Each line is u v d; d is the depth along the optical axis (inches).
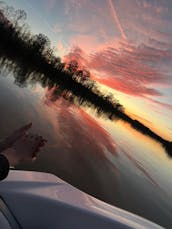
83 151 572.4
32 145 65.0
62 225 64.5
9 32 1878.7
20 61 1920.5
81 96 2418.8
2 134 346.9
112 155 991.6
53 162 367.9
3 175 45.8
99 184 434.6
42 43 2037.4
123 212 80.9
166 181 1702.8
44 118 615.5
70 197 73.4
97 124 2007.9
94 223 65.8
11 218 56.4
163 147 2201.0
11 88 729.6
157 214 513.3
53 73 2252.7
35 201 64.6
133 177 828.0
